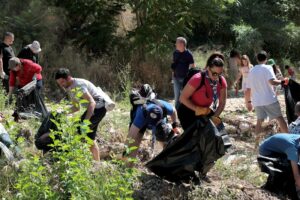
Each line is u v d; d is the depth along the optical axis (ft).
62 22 50.24
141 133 20.39
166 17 48.08
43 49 46.11
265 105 27.02
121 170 17.80
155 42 47.55
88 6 49.42
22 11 48.01
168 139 20.07
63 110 17.97
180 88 32.94
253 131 31.04
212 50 60.39
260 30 67.92
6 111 26.76
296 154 20.10
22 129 23.68
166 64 49.19
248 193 20.04
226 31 65.72
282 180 20.71
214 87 19.39
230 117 32.68
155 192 19.19
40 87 27.78
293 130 22.62
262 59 27.14
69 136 16.71
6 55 32.37
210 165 19.39
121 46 48.75
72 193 15.72
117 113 30.76
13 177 18.33
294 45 69.77
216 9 49.29
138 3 47.16
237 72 51.39
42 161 17.80
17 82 27.58
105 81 45.93
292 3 74.64
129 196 17.60
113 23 49.62
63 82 20.18
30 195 15.66
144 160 23.25
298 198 20.21
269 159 20.86
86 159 16.69
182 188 19.51
